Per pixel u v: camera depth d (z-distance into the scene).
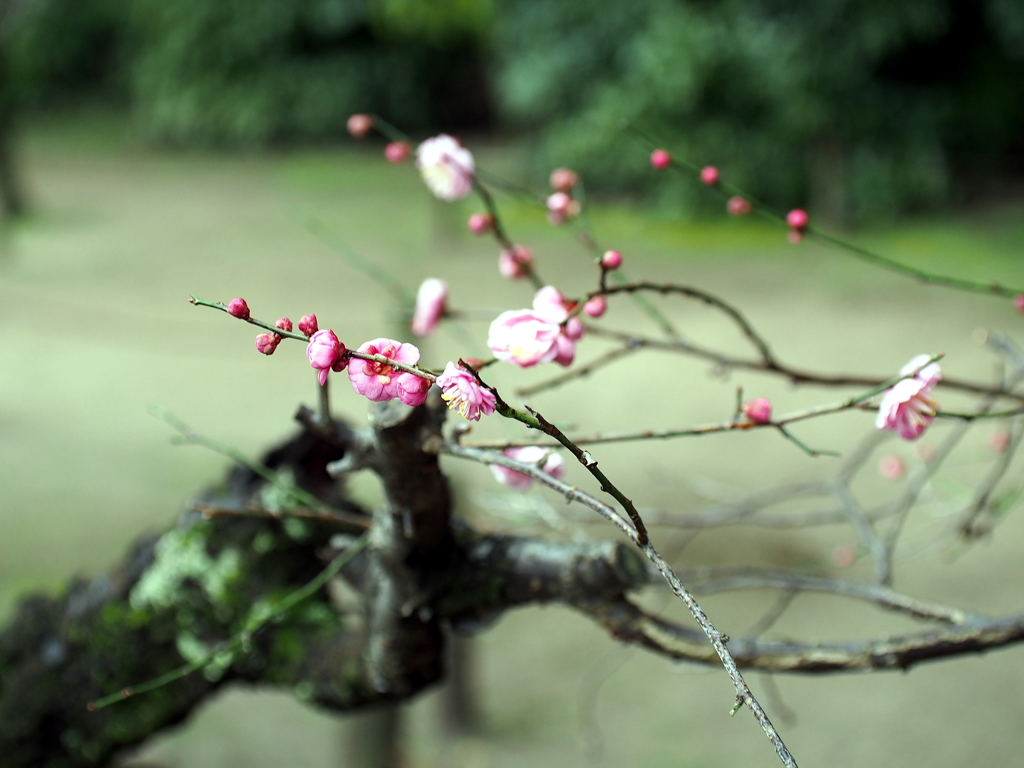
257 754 3.17
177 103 12.56
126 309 6.83
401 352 0.78
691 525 1.55
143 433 4.98
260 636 1.45
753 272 7.69
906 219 9.23
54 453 4.73
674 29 9.24
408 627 1.19
